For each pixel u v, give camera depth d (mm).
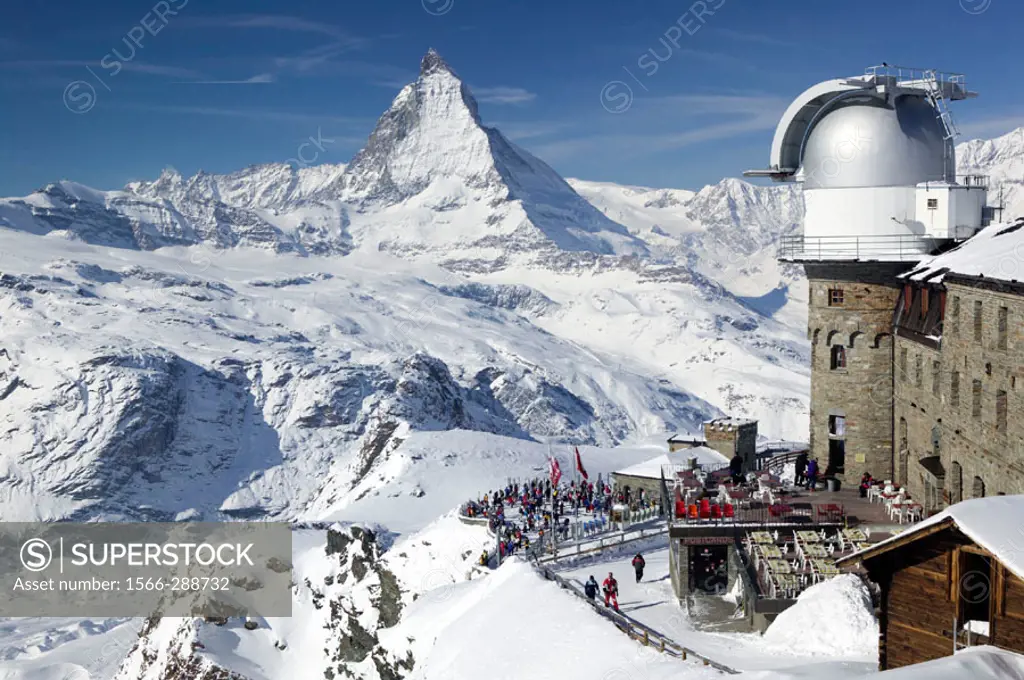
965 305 45812
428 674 50000
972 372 44719
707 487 60969
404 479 142250
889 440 59719
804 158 61188
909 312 56656
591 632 44344
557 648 44125
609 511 74125
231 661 82750
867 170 58219
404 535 88438
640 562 55500
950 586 27781
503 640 47375
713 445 82312
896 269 58312
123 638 150875
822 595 42625
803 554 47781
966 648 25906
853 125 58688
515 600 50938
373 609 75125
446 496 136750
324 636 82312
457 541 73625
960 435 46562
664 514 69562
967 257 47375
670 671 37875
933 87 59406
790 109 61125
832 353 61281
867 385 59812
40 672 131125
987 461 42844
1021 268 40281
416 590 71500
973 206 57656
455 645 50406
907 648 28766
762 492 55656
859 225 58750
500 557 65125
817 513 52438
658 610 49625
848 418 60562
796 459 70625
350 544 86625
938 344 50531
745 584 47281
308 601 88688
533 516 76250
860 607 41625
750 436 83562
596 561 60531
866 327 59562
